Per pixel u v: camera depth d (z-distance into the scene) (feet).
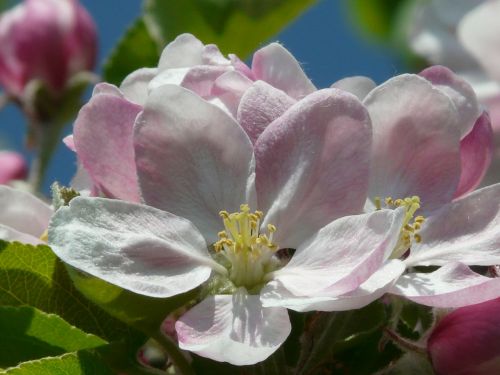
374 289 0.37
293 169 0.41
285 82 0.44
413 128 0.42
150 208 0.40
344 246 0.40
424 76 0.45
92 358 0.39
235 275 0.41
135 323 0.40
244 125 0.41
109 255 0.39
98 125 0.42
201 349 0.37
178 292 0.39
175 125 0.41
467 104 0.44
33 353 0.41
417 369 0.40
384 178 0.43
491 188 0.42
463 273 0.40
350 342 0.41
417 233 0.42
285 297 0.39
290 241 0.41
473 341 0.39
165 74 0.44
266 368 0.40
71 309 0.42
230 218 0.41
